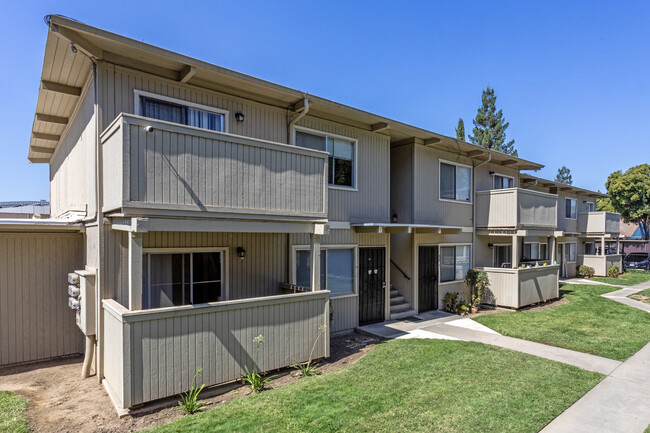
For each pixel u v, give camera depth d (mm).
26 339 7047
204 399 5266
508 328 9500
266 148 6273
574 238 22875
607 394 5469
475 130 37156
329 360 7062
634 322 10336
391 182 12078
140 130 4898
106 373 5609
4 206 19453
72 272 7535
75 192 8172
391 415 4574
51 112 8648
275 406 4805
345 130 9617
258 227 6195
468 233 13578
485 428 4297
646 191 28969
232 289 7398
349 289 9688
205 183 5488
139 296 4973
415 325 9938
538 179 18094
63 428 4371
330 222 9133
